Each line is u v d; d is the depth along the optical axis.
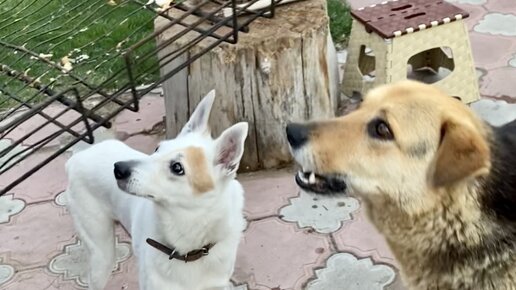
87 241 1.16
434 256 0.91
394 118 0.86
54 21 1.80
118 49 1.59
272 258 1.28
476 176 0.82
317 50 1.42
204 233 1.05
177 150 1.02
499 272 0.88
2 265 1.32
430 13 1.54
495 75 1.67
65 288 1.27
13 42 1.56
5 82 1.52
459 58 1.54
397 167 0.86
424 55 1.68
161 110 1.68
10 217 1.43
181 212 1.03
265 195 1.42
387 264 1.24
